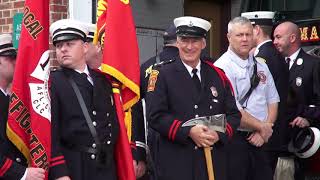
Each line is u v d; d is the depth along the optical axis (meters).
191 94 5.40
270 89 6.28
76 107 4.82
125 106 5.32
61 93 4.82
